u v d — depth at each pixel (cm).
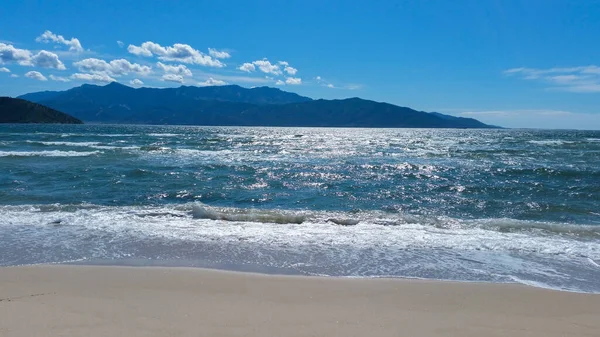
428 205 1295
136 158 2488
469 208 1257
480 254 744
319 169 2097
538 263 698
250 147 3738
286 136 7356
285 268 646
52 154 2578
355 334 393
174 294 507
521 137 7381
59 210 1087
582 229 938
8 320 409
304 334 389
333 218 1014
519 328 425
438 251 758
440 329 414
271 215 1027
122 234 848
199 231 878
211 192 1459
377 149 3684
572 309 488
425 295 526
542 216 1165
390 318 441
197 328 397
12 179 1630
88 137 5003
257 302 483
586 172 1958
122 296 496
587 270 666
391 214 1094
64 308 448
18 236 826
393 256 721
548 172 1995
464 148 3891
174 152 2989
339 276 609
